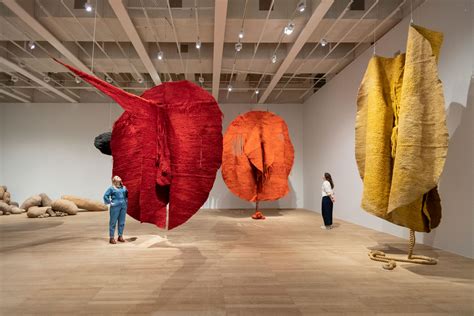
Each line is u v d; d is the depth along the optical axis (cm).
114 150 343
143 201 331
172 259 456
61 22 677
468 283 353
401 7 659
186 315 269
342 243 570
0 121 1220
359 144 474
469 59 464
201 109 319
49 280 361
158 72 1002
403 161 384
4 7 656
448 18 506
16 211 1041
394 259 443
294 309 282
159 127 324
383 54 700
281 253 493
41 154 1222
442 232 510
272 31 721
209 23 679
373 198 427
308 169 1211
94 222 841
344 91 888
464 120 470
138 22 676
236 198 1255
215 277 373
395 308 285
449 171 493
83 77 261
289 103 1291
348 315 271
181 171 320
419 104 382
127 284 347
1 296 312
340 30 717
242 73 1041
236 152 987
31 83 1143
